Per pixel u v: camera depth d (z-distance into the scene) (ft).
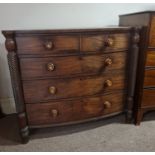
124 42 4.28
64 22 5.44
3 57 5.34
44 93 4.17
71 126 5.17
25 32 3.55
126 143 4.43
